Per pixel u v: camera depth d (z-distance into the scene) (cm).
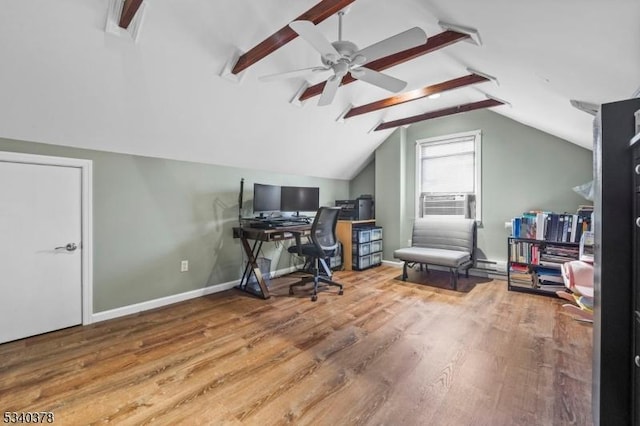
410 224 507
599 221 125
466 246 412
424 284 397
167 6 196
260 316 287
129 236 296
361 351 220
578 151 364
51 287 253
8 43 182
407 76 314
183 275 338
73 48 199
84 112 240
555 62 174
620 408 119
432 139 478
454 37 203
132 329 258
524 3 126
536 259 351
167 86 251
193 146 326
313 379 185
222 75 260
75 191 264
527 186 398
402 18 208
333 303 324
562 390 174
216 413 156
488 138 427
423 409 159
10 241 235
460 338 240
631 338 116
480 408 159
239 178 395
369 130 462
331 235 374
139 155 301
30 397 168
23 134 233
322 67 206
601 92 187
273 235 342
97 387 177
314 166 483
